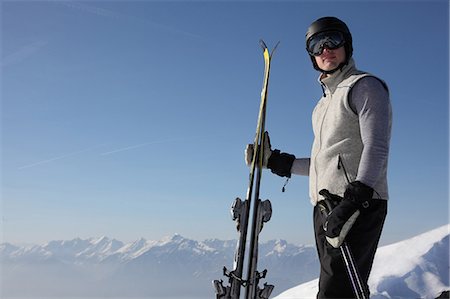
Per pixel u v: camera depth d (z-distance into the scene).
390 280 7.22
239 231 3.10
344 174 2.64
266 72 3.35
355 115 2.66
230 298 2.96
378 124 2.53
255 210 3.11
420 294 6.89
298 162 3.34
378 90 2.59
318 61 2.88
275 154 3.44
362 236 2.50
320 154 2.80
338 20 2.82
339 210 2.44
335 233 2.44
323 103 2.95
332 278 2.54
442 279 7.08
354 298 2.48
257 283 2.98
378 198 2.57
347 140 2.67
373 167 2.45
